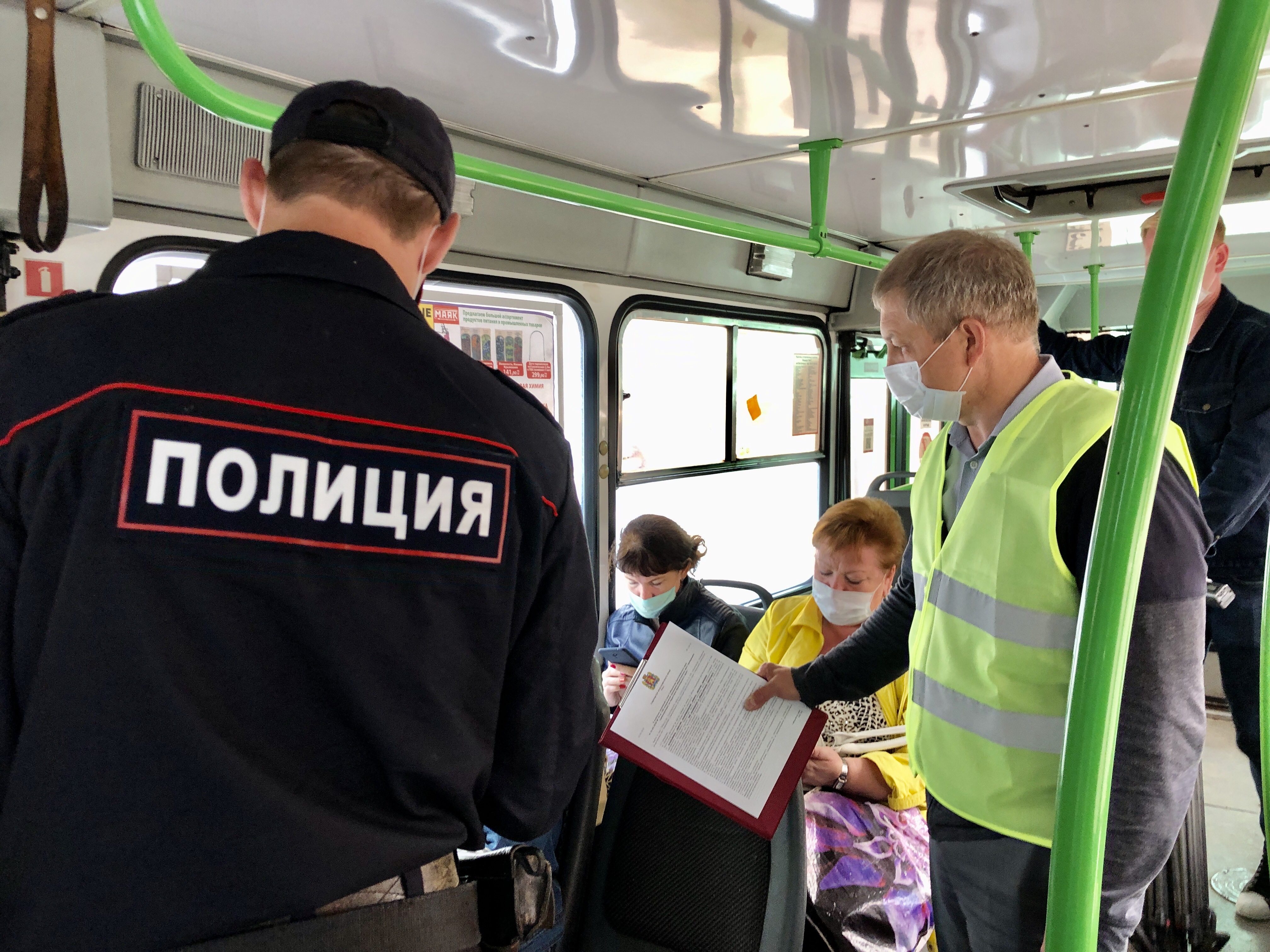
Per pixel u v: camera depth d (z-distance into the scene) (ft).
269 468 2.40
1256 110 7.15
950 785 4.51
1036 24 5.32
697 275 11.09
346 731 2.51
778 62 5.96
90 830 2.23
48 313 2.47
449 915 2.82
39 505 2.28
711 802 4.88
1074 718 2.07
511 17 5.24
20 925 2.23
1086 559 3.88
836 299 13.98
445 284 8.45
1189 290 1.90
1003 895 4.36
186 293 2.51
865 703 6.91
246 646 2.37
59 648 2.24
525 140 8.00
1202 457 8.09
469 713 2.73
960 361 4.38
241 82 6.26
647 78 6.31
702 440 11.99
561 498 3.00
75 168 5.28
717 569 12.61
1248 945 8.36
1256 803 11.43
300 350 2.50
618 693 8.74
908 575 5.47
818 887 5.68
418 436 2.62
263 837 2.33
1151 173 9.09
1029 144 8.07
